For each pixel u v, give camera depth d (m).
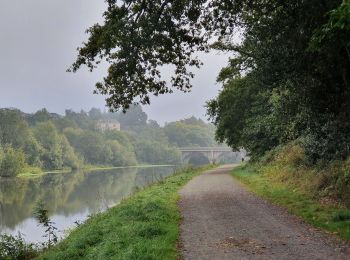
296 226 11.09
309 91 16.53
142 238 10.19
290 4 14.67
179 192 21.73
